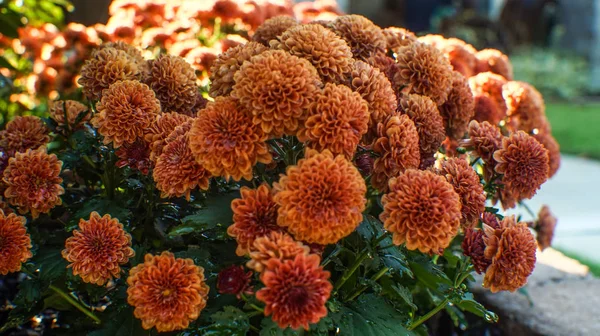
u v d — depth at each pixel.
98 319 0.78
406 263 0.72
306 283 0.62
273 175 0.75
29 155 0.75
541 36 5.29
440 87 0.77
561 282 1.05
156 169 0.69
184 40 1.17
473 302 0.74
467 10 4.90
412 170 0.67
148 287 0.66
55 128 0.83
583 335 0.91
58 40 1.25
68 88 1.17
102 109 0.73
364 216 0.71
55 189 0.75
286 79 0.66
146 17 1.25
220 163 0.66
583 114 3.90
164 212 0.79
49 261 0.76
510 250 0.69
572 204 2.02
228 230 0.65
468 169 0.71
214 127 0.66
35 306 0.79
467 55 1.04
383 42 0.80
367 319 0.72
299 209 0.63
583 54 5.14
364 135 0.71
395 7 5.06
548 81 4.64
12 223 0.72
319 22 0.83
